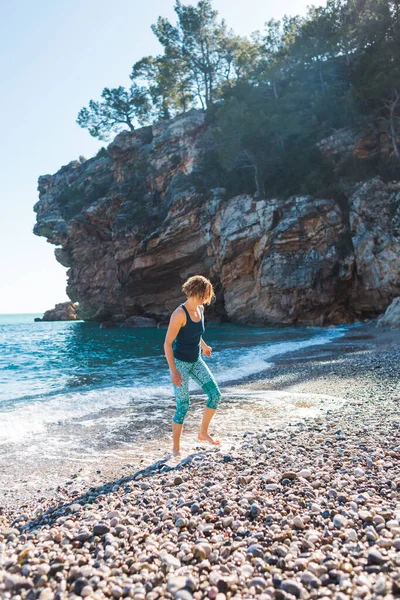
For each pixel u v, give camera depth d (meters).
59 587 2.08
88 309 56.00
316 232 32.66
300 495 3.14
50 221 56.28
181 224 39.41
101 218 49.41
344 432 5.20
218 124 39.00
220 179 40.91
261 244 34.66
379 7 36.81
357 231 31.80
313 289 32.38
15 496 4.13
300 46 40.59
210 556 2.33
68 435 6.52
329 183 35.03
